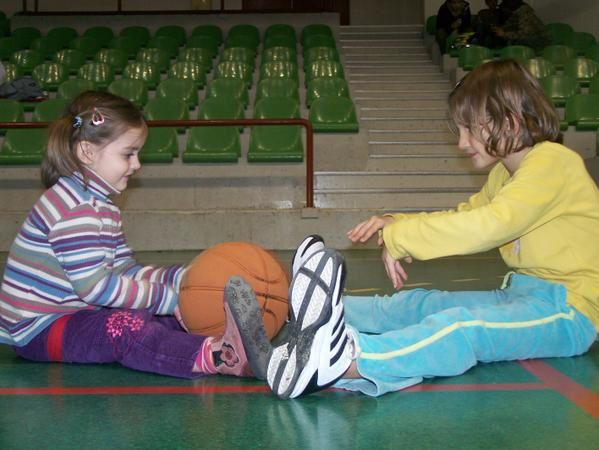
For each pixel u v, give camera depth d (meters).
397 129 8.08
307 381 1.56
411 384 1.69
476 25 9.84
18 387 1.75
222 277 1.95
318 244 1.71
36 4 11.56
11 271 1.97
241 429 1.41
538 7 12.18
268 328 1.97
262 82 8.30
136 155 2.00
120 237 2.12
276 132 6.93
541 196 1.79
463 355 1.74
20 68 9.32
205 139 6.82
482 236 1.75
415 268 4.58
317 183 6.95
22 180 6.66
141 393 1.68
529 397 1.62
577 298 1.95
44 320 1.97
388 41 11.30
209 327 1.96
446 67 9.64
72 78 9.16
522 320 1.84
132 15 11.30
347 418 1.48
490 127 1.85
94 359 1.94
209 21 11.30
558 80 8.06
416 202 6.82
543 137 1.87
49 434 1.39
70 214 1.86
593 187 1.93
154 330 1.88
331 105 7.40
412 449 1.29
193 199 6.73
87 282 1.85
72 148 1.89
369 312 2.20
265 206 6.76
